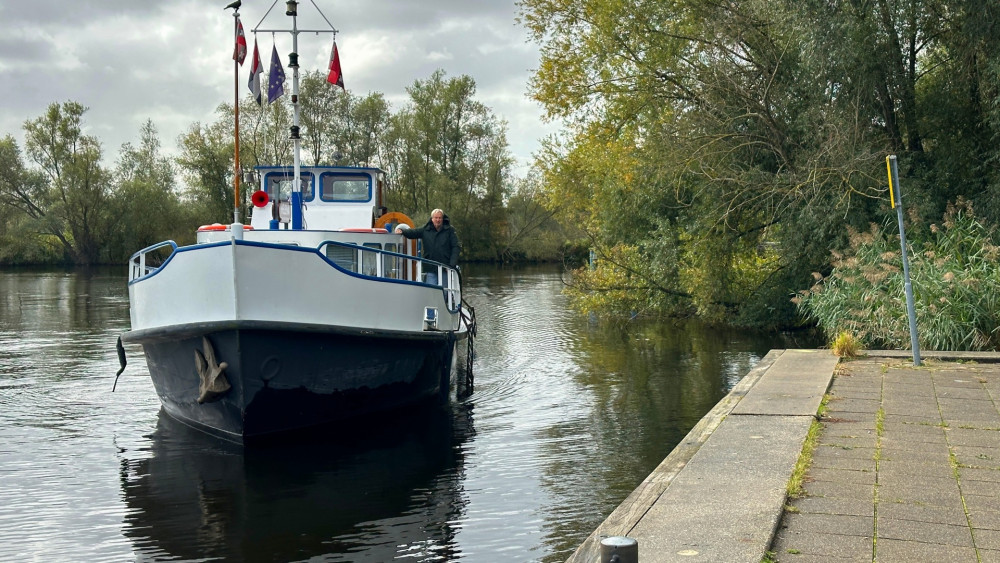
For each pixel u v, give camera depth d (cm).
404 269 1314
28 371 1495
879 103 1786
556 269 5716
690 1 2039
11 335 2027
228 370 967
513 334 2061
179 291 998
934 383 895
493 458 912
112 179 6125
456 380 1408
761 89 1922
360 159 6234
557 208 3050
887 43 1706
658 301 2280
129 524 716
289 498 784
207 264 967
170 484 832
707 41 1988
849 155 1684
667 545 412
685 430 1024
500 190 6638
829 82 1747
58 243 6431
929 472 546
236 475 865
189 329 966
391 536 677
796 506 480
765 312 2069
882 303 1430
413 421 1105
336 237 1237
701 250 2084
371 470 874
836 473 548
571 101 2320
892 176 1060
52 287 3859
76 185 6016
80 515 739
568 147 2691
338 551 647
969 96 1759
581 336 2014
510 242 6681
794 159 1884
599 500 756
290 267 990
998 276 1343
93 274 5153
